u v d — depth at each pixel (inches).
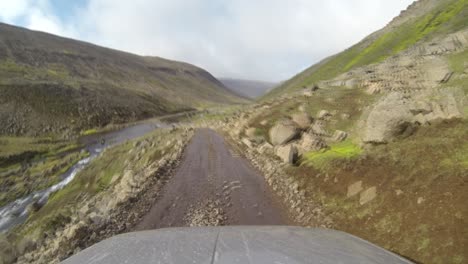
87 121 4133.9
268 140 1263.5
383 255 98.1
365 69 2564.0
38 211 1347.2
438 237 356.5
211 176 826.2
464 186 387.2
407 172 488.1
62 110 4165.8
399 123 617.6
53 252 450.0
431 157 485.1
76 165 2102.6
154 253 91.8
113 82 7755.9
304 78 5531.5
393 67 1843.0
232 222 507.5
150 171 885.2
